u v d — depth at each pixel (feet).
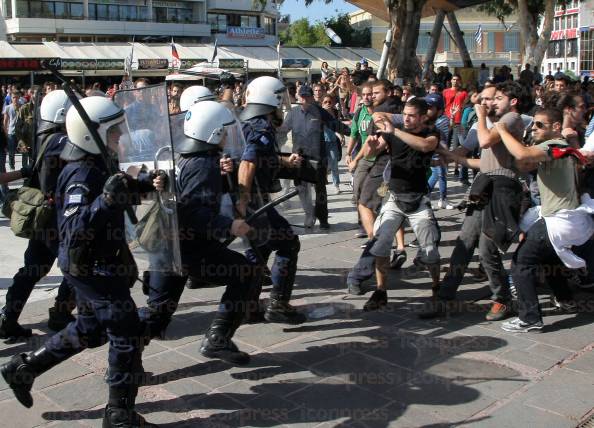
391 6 62.54
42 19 169.58
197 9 197.98
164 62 139.95
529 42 74.08
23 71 118.73
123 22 182.60
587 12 169.99
